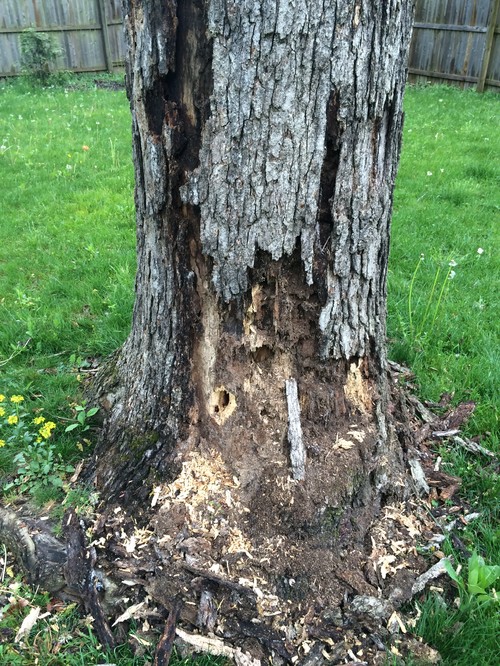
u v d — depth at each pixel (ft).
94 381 10.71
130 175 22.50
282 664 6.63
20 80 43.24
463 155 24.93
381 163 7.03
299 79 6.09
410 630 7.04
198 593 6.97
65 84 43.06
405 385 11.35
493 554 7.93
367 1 6.00
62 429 9.86
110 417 8.99
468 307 13.88
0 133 27.71
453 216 18.88
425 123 30.19
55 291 14.65
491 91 39.86
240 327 7.43
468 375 11.50
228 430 7.80
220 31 5.90
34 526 7.88
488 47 39.04
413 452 9.23
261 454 7.66
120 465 8.18
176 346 7.75
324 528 7.45
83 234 17.60
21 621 7.08
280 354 7.64
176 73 6.32
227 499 7.52
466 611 7.11
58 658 6.71
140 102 6.64
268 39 5.91
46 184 21.27
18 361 12.06
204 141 6.39
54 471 8.79
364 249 7.27
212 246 6.90
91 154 24.84
